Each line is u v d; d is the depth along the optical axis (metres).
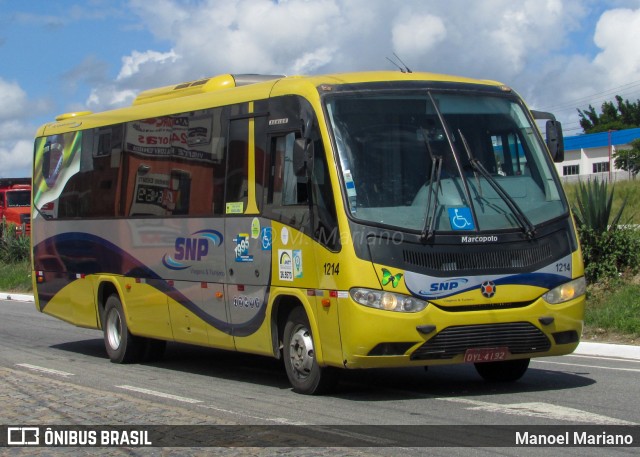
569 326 9.96
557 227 10.07
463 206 9.76
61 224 15.67
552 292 9.88
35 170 16.73
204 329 12.15
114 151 14.34
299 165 9.89
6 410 9.42
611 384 10.81
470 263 9.56
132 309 13.75
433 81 10.52
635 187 31.78
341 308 9.49
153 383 11.87
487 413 9.05
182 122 12.65
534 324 9.73
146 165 13.45
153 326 13.29
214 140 11.92
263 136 10.99
